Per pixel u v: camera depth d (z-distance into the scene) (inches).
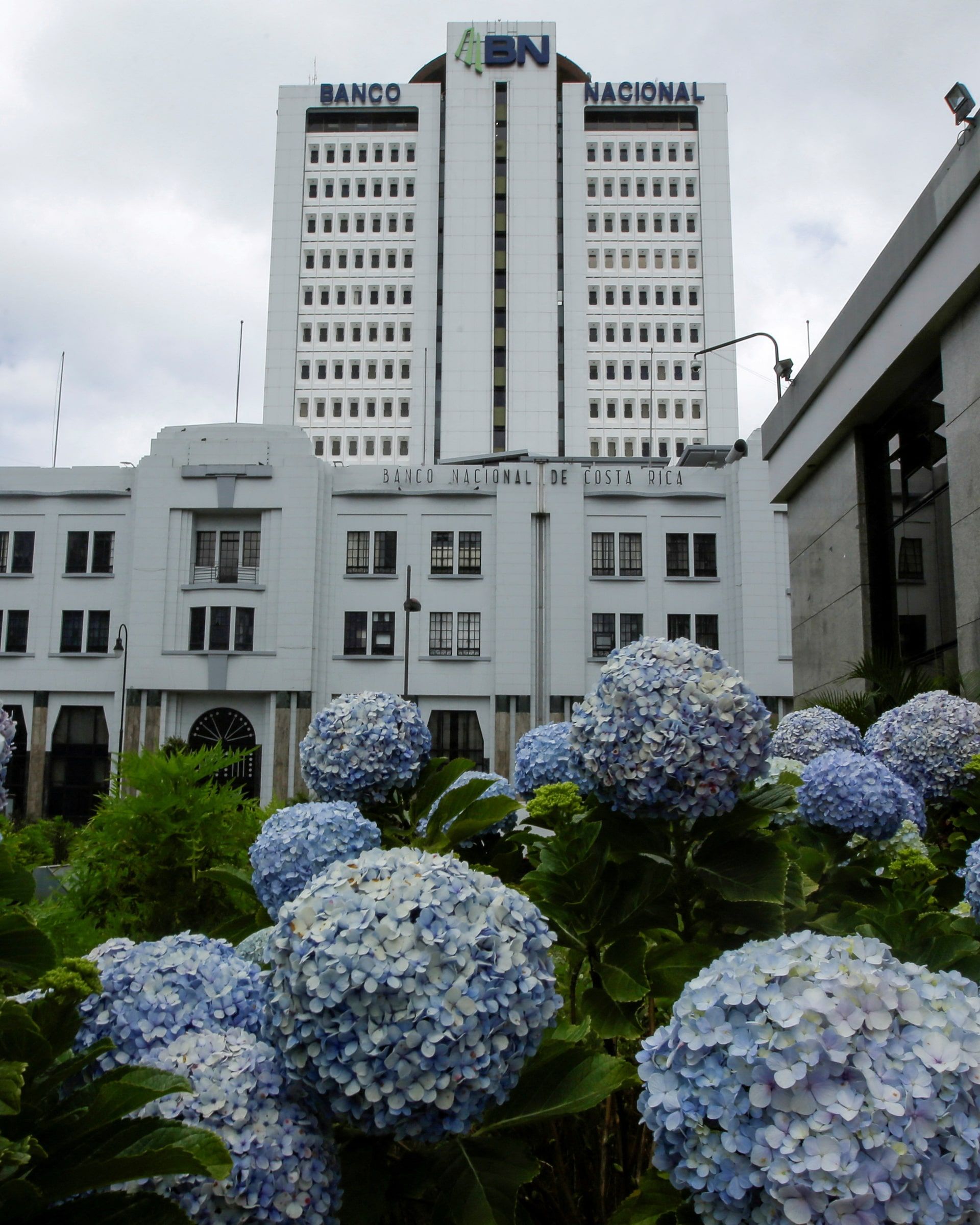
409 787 186.4
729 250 3841.0
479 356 3634.4
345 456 3789.4
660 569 1868.8
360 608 1873.8
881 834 170.1
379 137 3929.6
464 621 1872.5
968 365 575.5
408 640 1631.4
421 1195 88.1
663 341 3811.5
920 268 615.5
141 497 1859.0
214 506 1851.6
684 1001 77.9
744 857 127.0
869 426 763.4
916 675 564.4
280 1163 77.9
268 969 120.6
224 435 1879.9
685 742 123.3
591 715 132.0
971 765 213.9
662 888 122.6
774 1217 67.6
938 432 653.3
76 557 1897.1
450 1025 79.0
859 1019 70.5
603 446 3762.3
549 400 3614.7
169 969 91.7
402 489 1894.7
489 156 3737.7
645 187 3878.0
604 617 1867.6
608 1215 113.5
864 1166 65.6
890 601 733.9
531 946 88.2
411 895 85.1
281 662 1807.3
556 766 178.4
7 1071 66.1
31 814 1798.7
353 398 3818.9
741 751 125.1
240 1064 82.9
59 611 1867.6
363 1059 79.0
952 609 631.2
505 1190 81.2
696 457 2038.6
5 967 89.0
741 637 1809.8
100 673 1838.1
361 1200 85.1
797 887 141.3
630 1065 88.2
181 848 265.3
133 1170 68.4
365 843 140.5
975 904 149.4
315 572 1846.7
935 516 659.4
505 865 174.6
